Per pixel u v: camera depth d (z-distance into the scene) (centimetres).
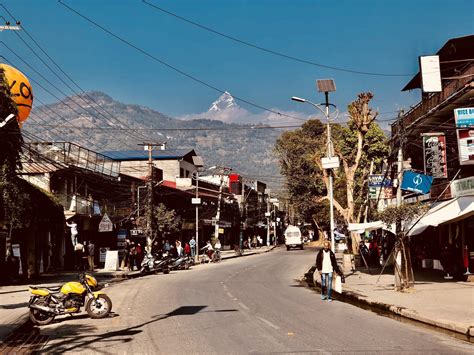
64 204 3591
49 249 3419
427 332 1170
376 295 1891
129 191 4812
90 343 1069
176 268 4009
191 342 1050
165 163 7219
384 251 3838
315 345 1000
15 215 2281
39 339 1136
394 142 2869
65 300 1405
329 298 1827
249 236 10519
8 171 2139
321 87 2759
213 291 2200
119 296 2022
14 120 1983
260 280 2831
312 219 8738
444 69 2881
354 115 3344
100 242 4334
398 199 2091
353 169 3391
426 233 3366
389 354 912
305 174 8212
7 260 2531
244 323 1299
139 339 1100
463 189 2323
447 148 2723
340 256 5241
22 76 2406
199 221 7150
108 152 7031
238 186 9831
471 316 1345
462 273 2445
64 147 3756
